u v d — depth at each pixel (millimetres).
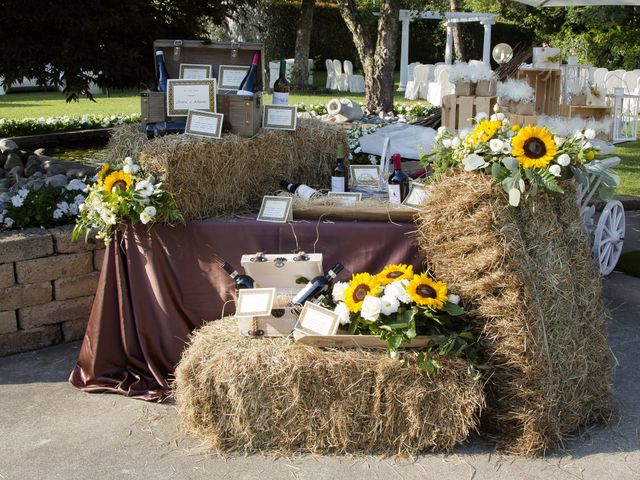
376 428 3297
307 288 3609
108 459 3297
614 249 5898
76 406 3783
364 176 4648
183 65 4547
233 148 4000
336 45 26156
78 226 4070
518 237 3250
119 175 3875
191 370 3350
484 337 3320
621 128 11711
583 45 21875
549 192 3367
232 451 3346
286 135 4324
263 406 3301
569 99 8539
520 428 3312
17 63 6082
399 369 3256
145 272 3955
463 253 3340
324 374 3258
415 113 12844
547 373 3271
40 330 4465
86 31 5973
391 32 13750
